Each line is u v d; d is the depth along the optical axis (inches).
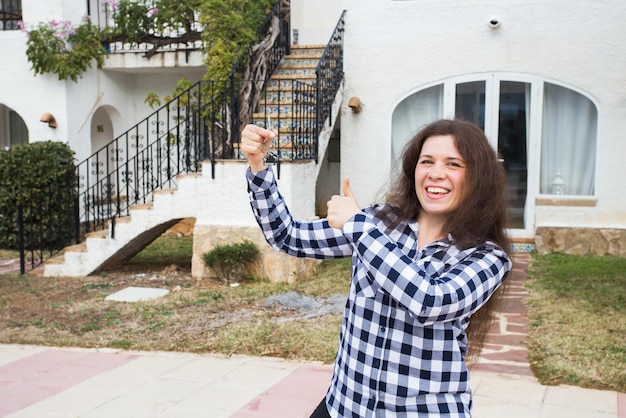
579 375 181.2
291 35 466.9
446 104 369.4
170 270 336.5
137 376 189.9
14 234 416.2
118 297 282.7
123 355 209.6
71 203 418.0
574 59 353.7
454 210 77.3
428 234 80.4
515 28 357.7
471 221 76.0
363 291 75.7
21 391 179.2
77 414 162.7
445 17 364.5
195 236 309.6
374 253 68.4
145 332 232.5
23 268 340.5
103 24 469.7
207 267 311.1
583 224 360.8
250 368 194.5
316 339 216.1
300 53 434.6
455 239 75.9
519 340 213.5
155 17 433.1
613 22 347.3
